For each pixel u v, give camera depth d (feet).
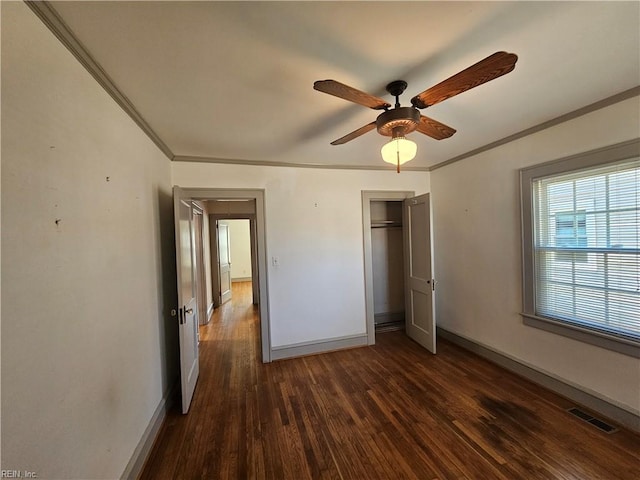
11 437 2.96
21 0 3.26
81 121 4.40
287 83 5.68
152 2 3.62
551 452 6.08
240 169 11.04
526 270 9.07
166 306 8.70
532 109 7.36
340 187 12.35
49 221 3.62
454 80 4.39
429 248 11.64
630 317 6.75
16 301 3.07
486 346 10.70
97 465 4.48
